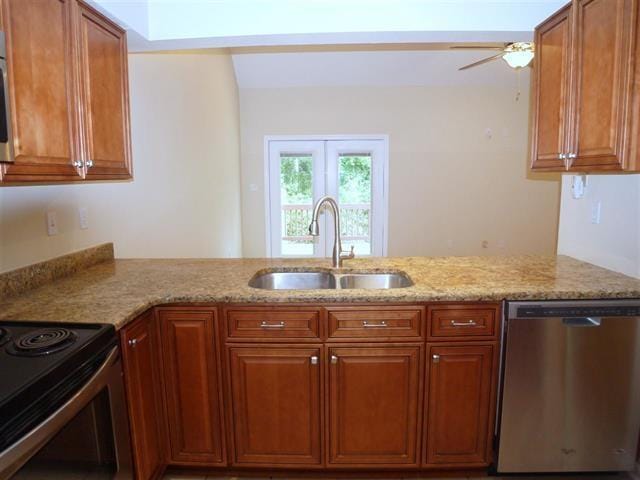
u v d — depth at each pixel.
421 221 6.32
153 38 2.22
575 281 1.99
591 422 1.91
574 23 1.88
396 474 2.06
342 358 1.88
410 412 1.93
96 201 2.48
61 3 1.57
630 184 2.07
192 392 1.93
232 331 1.88
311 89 6.04
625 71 1.61
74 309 1.67
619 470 1.97
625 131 1.62
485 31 2.22
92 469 1.39
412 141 6.16
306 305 1.85
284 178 6.24
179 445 1.98
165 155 3.43
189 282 2.06
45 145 1.49
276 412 1.94
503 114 6.13
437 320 1.85
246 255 6.36
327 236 6.33
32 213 1.98
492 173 6.25
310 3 2.20
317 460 1.98
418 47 5.21
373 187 6.25
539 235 6.41
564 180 2.62
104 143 1.85
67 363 1.25
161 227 3.38
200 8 2.21
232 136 5.64
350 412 1.93
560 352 1.85
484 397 1.92
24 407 1.08
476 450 1.96
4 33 1.30
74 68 1.64
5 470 1.00
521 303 1.82
